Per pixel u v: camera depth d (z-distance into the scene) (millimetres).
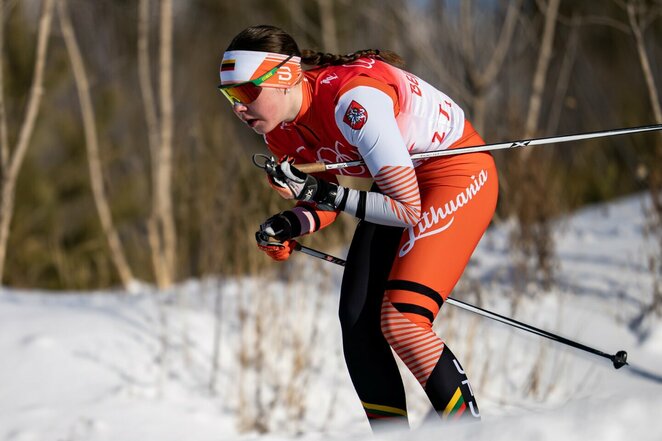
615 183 29672
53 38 29391
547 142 10047
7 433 13617
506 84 26609
